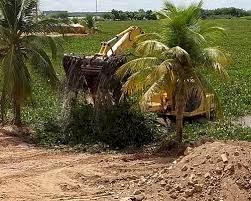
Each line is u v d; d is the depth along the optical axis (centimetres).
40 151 2086
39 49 2328
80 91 2252
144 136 2198
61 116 2286
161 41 2055
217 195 1356
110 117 2178
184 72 2002
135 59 1994
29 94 2361
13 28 2322
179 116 2091
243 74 4425
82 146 2123
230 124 2534
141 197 1411
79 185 1648
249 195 1353
